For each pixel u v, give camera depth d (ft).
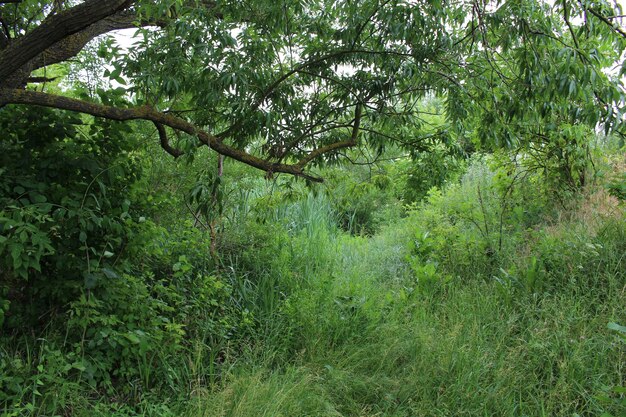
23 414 10.93
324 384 14.25
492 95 13.70
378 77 14.49
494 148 17.61
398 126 16.06
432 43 13.51
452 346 14.56
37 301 13.74
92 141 14.14
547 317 15.42
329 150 15.75
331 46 14.88
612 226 18.48
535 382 13.47
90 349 13.19
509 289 17.38
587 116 11.69
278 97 14.71
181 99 15.23
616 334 14.08
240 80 12.59
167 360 14.43
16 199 12.14
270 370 14.83
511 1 12.04
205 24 12.73
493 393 12.93
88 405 12.14
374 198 37.52
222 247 21.40
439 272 20.59
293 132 15.71
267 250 21.65
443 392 13.52
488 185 27.17
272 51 14.71
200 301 16.61
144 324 14.40
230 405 12.67
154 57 12.69
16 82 12.63
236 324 17.07
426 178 18.51
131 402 13.15
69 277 13.46
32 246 10.97
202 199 12.25
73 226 12.63
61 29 10.60
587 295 15.96
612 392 12.24
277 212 27.89
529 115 13.84
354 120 15.66
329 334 16.79
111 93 13.56
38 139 13.43
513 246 20.45
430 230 25.02
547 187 23.13
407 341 15.66
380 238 30.14
